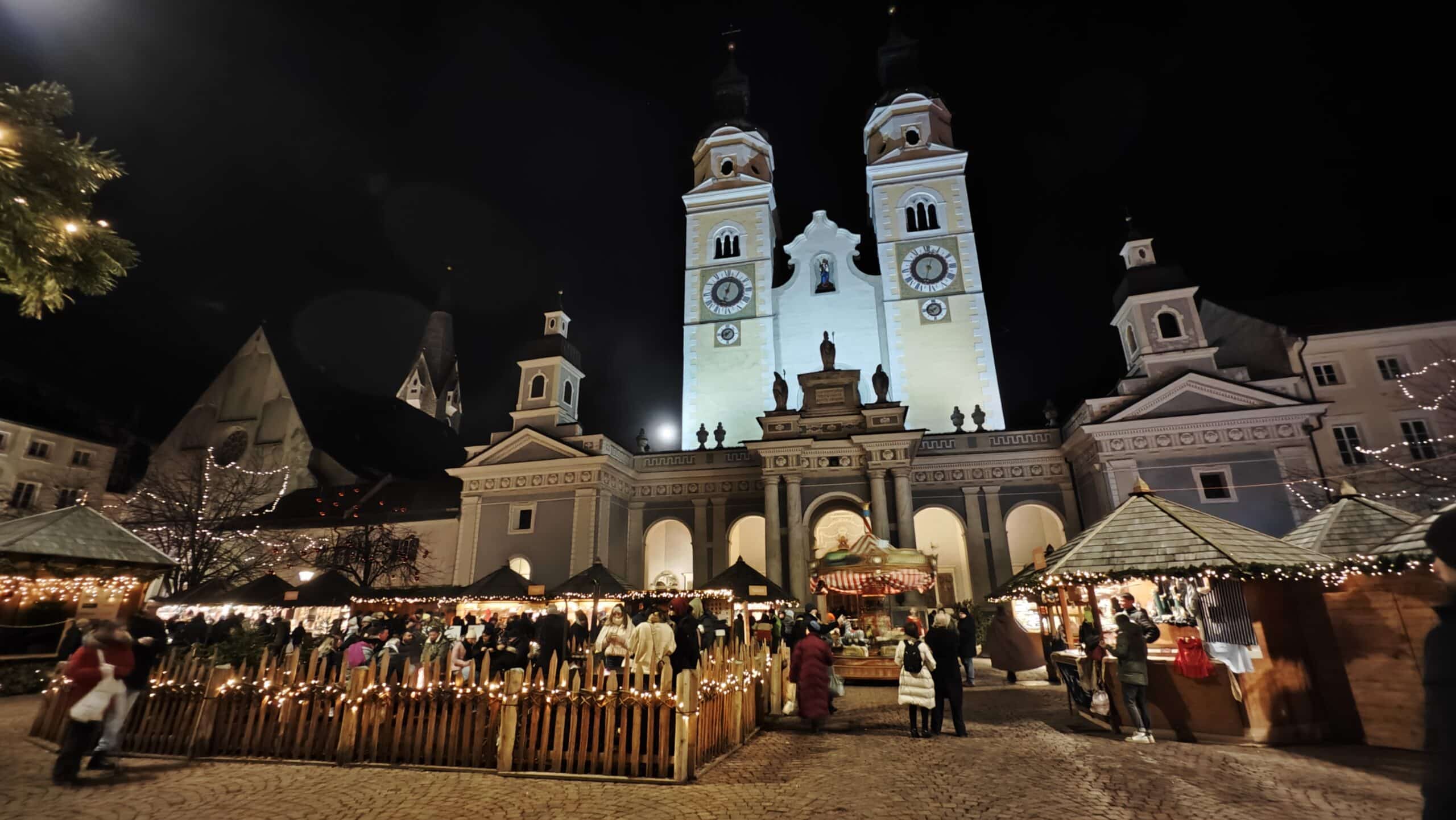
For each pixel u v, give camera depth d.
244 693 10.81
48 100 5.55
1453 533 3.30
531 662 10.18
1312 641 11.93
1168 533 12.74
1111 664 12.91
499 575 28.64
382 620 21.86
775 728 13.59
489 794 8.71
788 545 31.86
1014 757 10.73
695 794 8.77
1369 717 11.33
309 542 39.59
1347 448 29.97
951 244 43.06
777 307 44.88
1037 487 34.88
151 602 12.15
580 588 27.14
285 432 50.16
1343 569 11.08
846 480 32.72
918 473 36.00
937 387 40.50
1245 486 29.39
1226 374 31.45
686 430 42.59
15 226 5.25
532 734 9.85
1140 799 8.45
